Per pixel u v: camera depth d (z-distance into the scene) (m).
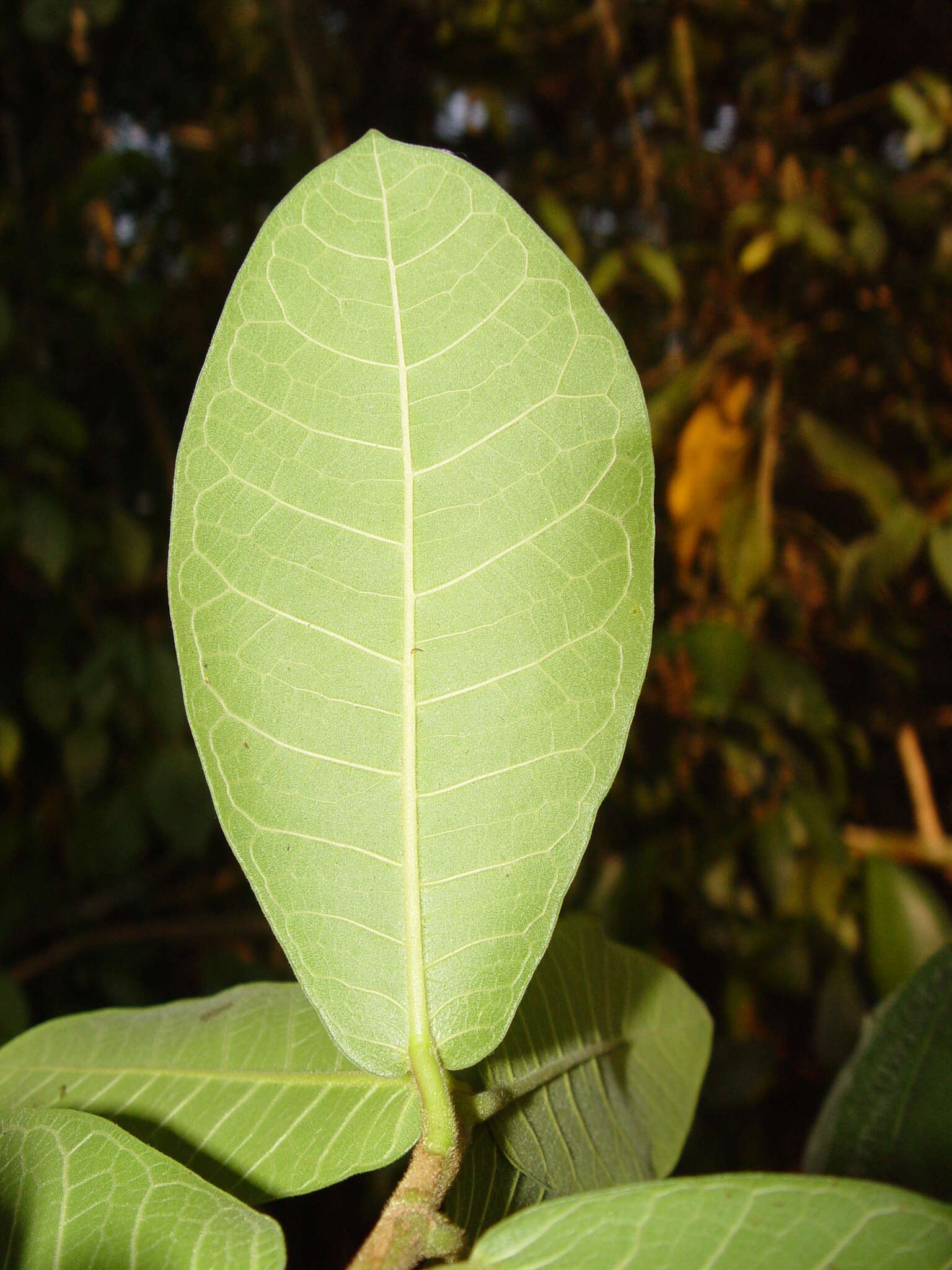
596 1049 0.23
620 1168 0.22
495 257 0.19
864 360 0.99
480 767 0.19
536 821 0.18
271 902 0.18
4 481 0.94
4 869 0.98
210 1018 0.23
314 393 0.19
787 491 1.01
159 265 1.22
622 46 1.15
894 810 1.11
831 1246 0.15
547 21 1.19
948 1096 0.26
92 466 1.15
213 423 0.19
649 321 1.07
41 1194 0.17
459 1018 0.18
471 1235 0.18
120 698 0.98
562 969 0.24
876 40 1.17
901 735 1.04
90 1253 0.16
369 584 0.19
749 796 0.93
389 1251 0.16
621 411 0.19
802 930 0.86
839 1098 0.29
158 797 0.91
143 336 1.18
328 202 0.19
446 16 1.21
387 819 0.18
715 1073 0.76
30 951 1.01
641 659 0.18
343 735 0.19
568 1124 0.21
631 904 0.87
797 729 0.97
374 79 1.25
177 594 0.19
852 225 1.01
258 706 0.19
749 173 1.06
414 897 0.18
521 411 0.19
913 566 1.03
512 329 0.19
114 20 1.15
